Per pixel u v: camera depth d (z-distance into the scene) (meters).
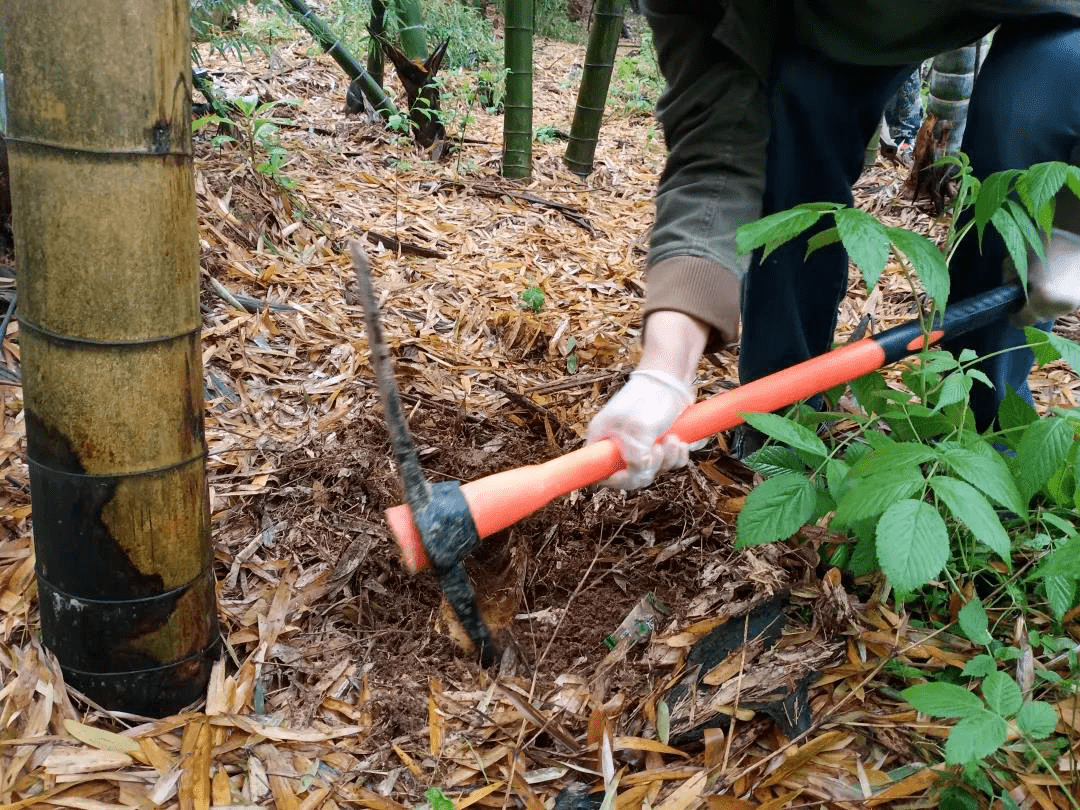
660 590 1.71
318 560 1.79
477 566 1.81
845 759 1.36
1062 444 1.27
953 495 1.16
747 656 1.49
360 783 1.36
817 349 2.08
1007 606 1.61
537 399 2.41
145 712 1.42
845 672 1.48
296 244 3.35
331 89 5.65
